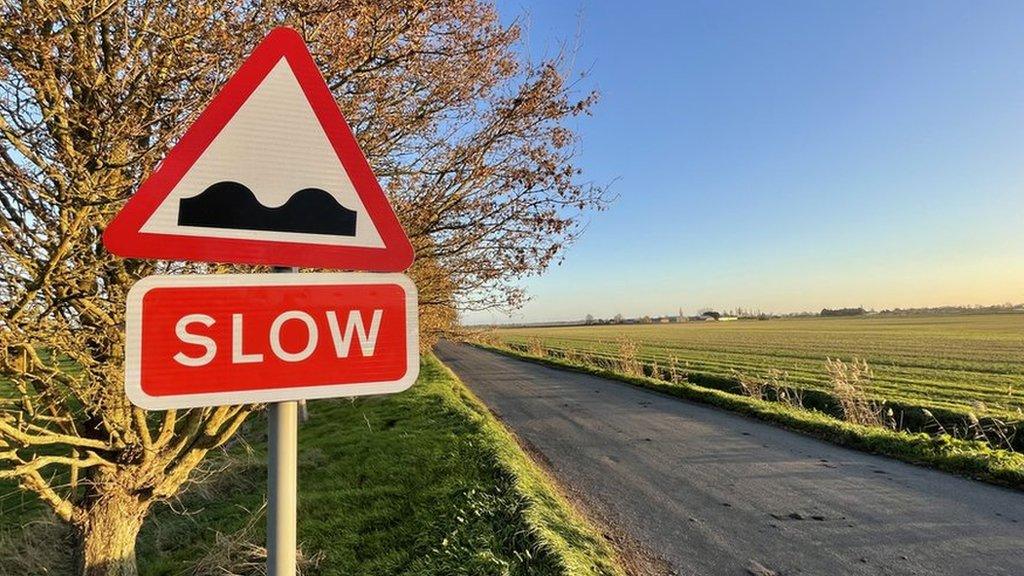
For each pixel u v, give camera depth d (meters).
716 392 13.52
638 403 13.40
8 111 2.52
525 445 9.17
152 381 1.28
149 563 5.71
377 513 5.75
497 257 4.06
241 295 1.37
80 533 3.89
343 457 8.49
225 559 5.04
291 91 1.49
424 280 4.71
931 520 5.49
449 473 6.62
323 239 1.48
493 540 4.48
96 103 2.62
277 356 1.38
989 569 4.45
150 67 2.54
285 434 1.41
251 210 1.43
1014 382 17.67
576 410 12.69
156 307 1.30
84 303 2.95
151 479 3.94
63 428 3.66
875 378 19.27
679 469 7.55
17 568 4.94
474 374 22.95
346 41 2.70
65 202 2.51
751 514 5.76
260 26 2.50
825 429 9.46
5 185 2.62
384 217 1.53
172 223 1.37
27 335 2.68
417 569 4.30
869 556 4.70
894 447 8.14
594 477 7.22
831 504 6.01
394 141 3.69
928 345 34.84
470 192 3.76
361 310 1.47
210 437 4.10
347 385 1.44
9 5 2.25
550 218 3.77
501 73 3.64
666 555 4.75
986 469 6.91
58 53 2.56
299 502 6.34
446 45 3.39
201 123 1.42
